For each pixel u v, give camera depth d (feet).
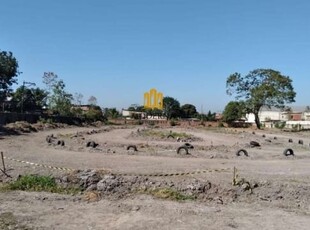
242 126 273.75
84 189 42.09
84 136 128.06
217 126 263.29
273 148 101.55
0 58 219.82
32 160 63.16
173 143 108.37
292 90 234.58
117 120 300.20
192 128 219.41
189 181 43.73
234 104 280.92
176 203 38.04
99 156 71.61
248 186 43.06
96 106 346.95
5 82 227.40
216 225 32.01
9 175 46.75
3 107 213.46
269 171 59.82
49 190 41.86
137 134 139.13
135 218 33.09
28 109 252.83
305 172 60.08
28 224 30.91
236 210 36.76
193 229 30.73
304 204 39.83
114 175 44.78
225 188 42.24
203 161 68.95
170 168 58.90
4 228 29.71
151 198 39.58
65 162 62.34
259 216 35.12
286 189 43.24
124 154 75.82
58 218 32.71
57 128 171.22
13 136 112.27
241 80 242.58
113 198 39.50
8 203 36.68
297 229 31.99
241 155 79.82
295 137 165.89
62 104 250.57
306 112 392.27
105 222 31.96
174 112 382.83
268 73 236.02
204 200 39.75
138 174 50.93
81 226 30.86
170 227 31.04
